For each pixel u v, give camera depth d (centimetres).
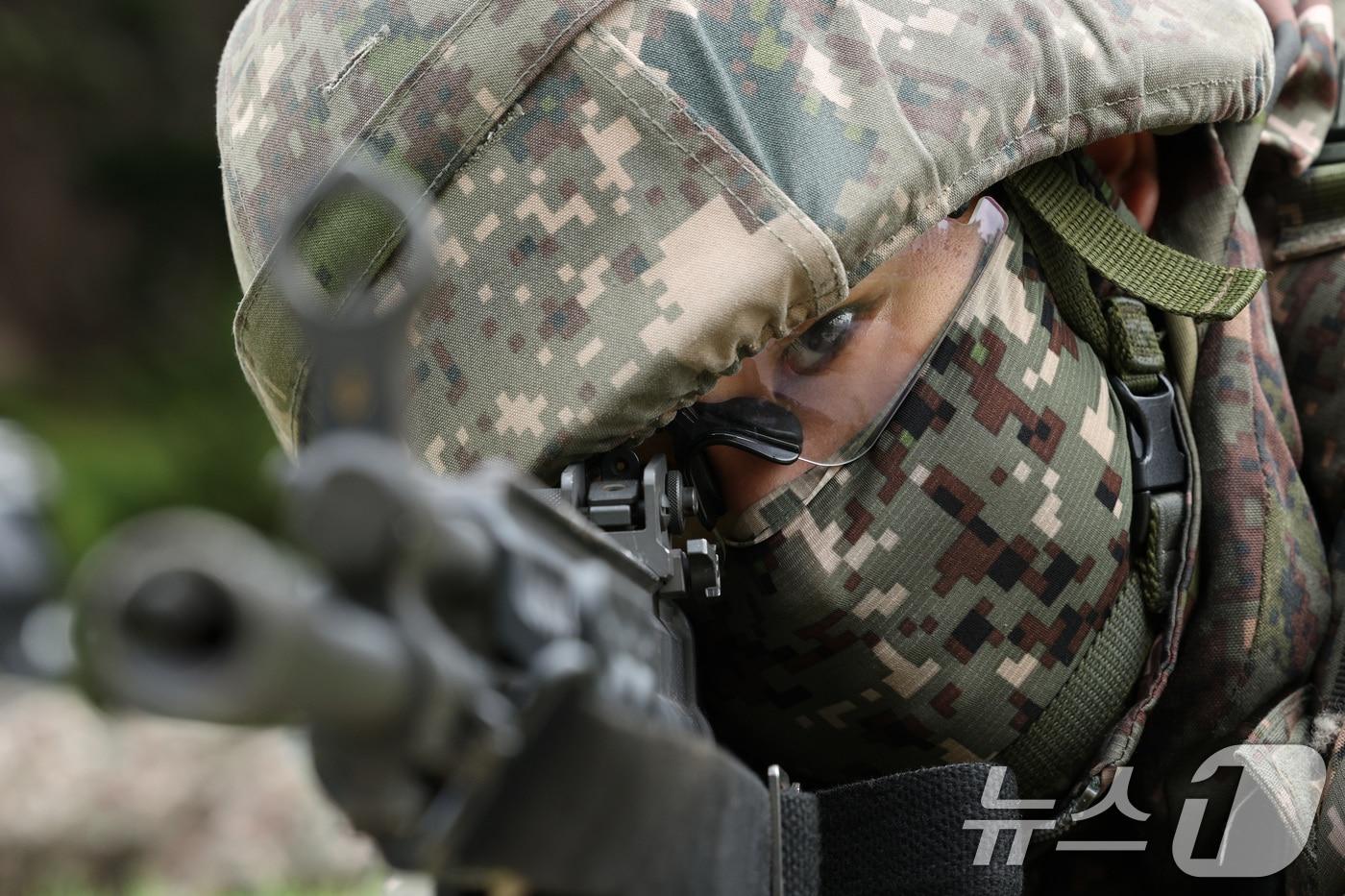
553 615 95
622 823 100
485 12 166
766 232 158
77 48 1273
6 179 1259
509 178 166
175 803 434
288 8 185
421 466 171
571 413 161
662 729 104
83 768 438
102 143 1301
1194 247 210
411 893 168
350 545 75
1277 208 230
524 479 165
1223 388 202
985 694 184
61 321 1251
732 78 162
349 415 78
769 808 135
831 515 178
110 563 60
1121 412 194
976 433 178
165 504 1032
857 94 164
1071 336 191
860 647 182
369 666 74
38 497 70
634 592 124
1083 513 185
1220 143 212
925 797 165
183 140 1312
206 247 1316
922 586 180
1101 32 181
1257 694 198
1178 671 201
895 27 170
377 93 170
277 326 178
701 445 175
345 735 80
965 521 179
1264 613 196
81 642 61
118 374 1193
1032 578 183
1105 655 191
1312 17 235
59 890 409
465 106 166
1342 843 182
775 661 187
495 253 167
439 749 83
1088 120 179
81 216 1290
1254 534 198
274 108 180
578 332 162
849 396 177
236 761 448
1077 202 190
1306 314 227
